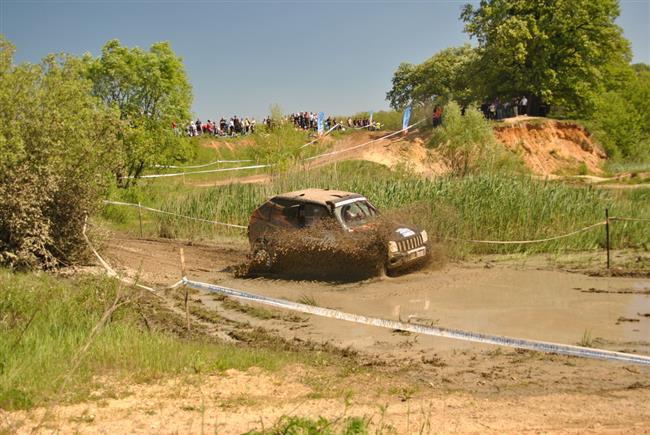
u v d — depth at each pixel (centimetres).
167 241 2127
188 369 798
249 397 704
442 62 7662
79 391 689
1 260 1347
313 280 1457
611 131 5488
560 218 1816
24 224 1373
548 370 833
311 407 676
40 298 1034
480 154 3044
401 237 1430
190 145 4053
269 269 1518
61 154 1460
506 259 1656
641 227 1830
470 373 827
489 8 5131
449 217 1733
